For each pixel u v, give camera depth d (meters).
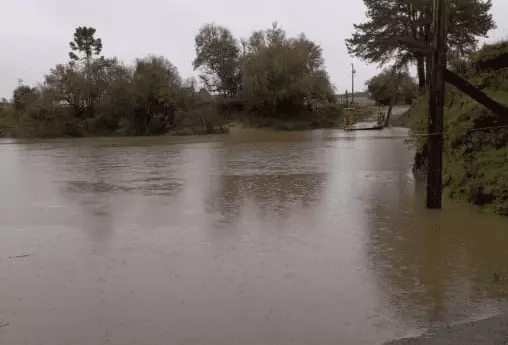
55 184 18.80
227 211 13.07
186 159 27.58
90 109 62.91
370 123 56.94
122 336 6.04
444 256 8.98
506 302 6.87
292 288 7.50
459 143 14.12
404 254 9.14
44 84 63.09
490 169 12.92
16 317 6.61
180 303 6.99
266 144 37.97
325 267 8.46
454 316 6.43
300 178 18.89
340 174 19.81
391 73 56.47
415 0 45.38
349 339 5.88
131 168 23.64
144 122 59.75
